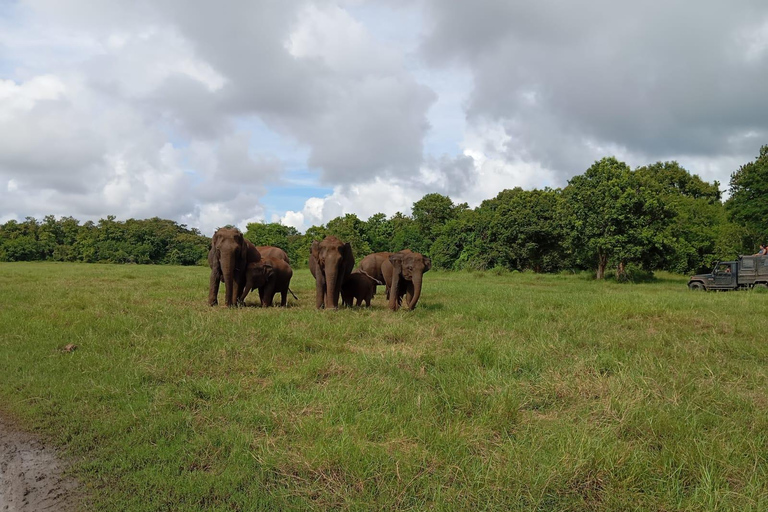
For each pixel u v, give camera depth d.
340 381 5.86
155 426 4.58
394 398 5.25
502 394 5.23
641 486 3.58
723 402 5.29
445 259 47.22
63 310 10.70
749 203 30.16
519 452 3.97
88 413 4.96
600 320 10.77
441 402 5.18
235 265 12.88
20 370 6.31
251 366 6.53
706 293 20.95
